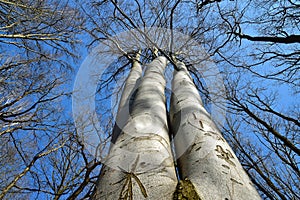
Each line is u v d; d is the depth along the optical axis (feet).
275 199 18.69
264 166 19.69
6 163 18.06
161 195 2.96
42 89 19.26
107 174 3.72
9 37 20.61
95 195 3.40
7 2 20.07
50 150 14.83
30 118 17.87
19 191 14.26
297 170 19.72
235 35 20.03
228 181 3.36
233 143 20.77
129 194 3.05
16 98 18.89
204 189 3.12
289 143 17.47
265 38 17.04
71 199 12.15
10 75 20.12
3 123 17.94
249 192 3.30
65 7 23.35
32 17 22.57
